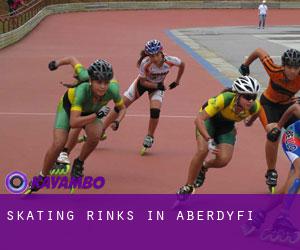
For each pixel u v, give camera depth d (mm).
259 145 21234
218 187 16625
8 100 29344
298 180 12742
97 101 15094
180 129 23359
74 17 93188
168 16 99938
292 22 95562
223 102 14164
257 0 113750
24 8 74875
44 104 28375
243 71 16984
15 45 57594
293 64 14586
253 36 66750
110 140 21594
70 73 39219
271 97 16031
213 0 112188
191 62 43719
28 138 21688
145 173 17766
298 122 13500
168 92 31328
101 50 53062
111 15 98750
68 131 15469
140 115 25734
